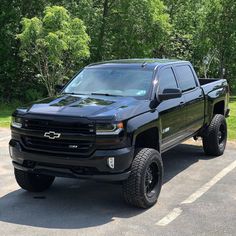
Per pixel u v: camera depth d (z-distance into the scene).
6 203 6.44
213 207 6.20
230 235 5.25
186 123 7.68
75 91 7.15
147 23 22.50
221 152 9.22
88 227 5.52
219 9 24.34
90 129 5.68
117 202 6.46
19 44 20.94
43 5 20.81
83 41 17.80
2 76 21.16
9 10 20.36
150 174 6.19
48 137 5.88
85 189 7.12
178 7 27.81
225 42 24.75
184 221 5.69
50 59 17.50
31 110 6.14
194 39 25.86
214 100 8.91
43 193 6.92
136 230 5.41
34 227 5.54
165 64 7.45
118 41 23.17
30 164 6.17
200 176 7.74
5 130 12.88
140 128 5.97
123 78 7.06
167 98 6.58
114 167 5.68
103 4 23.17
